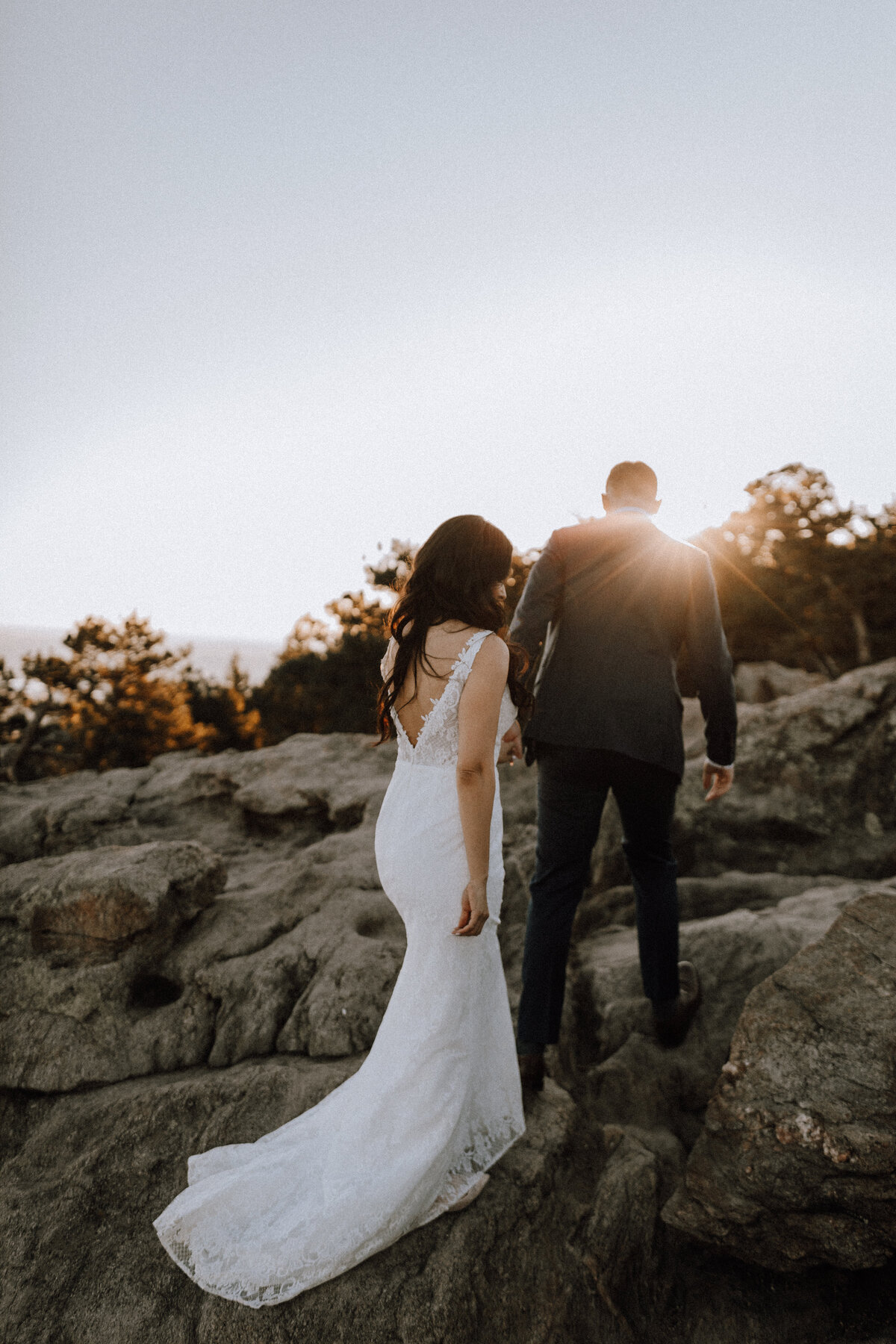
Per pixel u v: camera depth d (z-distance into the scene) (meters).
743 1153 2.16
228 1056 2.79
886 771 4.75
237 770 5.50
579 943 3.90
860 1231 2.00
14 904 3.29
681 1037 2.92
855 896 3.81
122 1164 2.31
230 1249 1.87
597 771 2.60
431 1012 2.05
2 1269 2.04
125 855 3.46
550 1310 1.99
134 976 3.08
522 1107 2.43
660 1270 2.23
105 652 29.25
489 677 1.91
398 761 2.22
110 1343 1.85
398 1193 1.93
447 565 2.02
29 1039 2.84
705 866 4.66
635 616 2.68
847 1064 2.19
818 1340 2.01
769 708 5.19
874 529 29.98
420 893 2.04
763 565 31.16
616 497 2.91
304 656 27.91
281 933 3.39
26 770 27.20
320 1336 1.80
